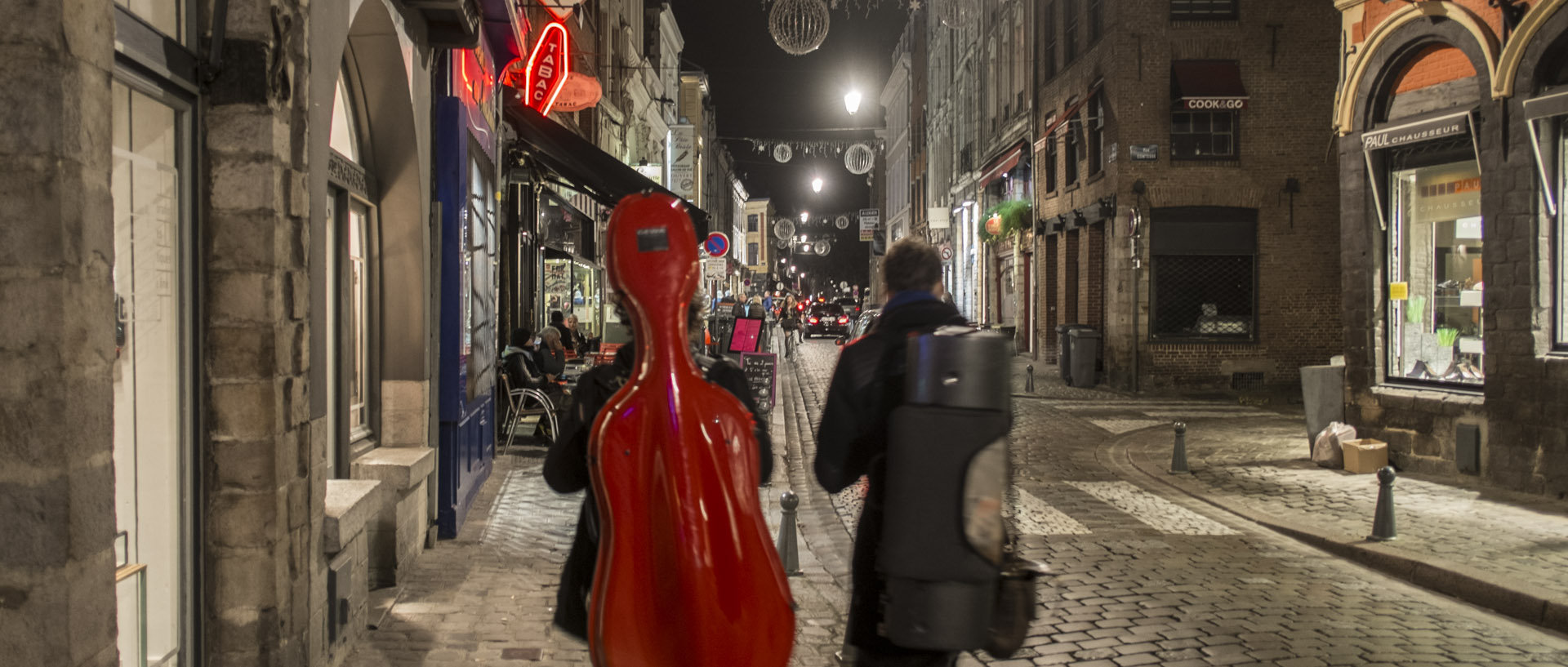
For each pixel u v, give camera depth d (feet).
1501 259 30.42
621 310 9.30
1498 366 30.63
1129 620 18.29
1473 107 31.42
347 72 18.89
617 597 7.07
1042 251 83.51
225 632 11.70
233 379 11.67
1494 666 16.17
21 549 7.29
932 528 8.09
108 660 7.95
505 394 40.27
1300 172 64.49
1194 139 64.54
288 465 12.28
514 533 24.02
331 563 14.26
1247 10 64.03
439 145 22.77
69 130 7.41
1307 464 36.50
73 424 7.45
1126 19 64.08
